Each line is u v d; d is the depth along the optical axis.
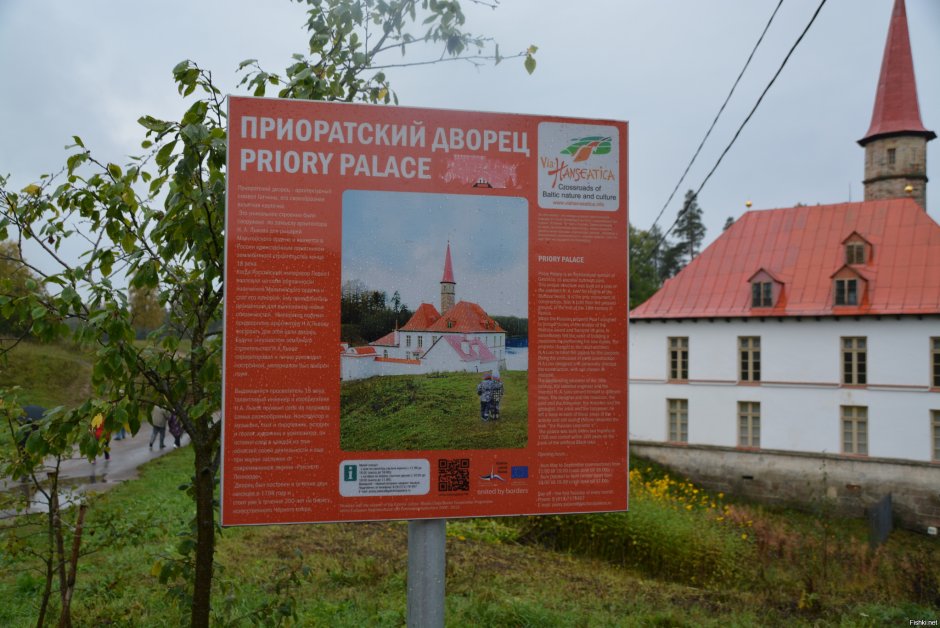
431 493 4.12
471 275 4.19
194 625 4.05
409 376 4.10
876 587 10.36
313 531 10.15
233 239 3.92
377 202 4.08
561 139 4.32
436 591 4.18
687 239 77.19
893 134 39.44
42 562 7.26
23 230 4.19
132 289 4.39
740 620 7.61
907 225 30.66
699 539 10.93
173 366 4.10
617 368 4.36
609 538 11.34
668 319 33.62
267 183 3.96
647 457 33.78
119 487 13.00
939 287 28.08
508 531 12.28
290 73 4.82
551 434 4.27
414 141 4.13
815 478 29.44
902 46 39.66
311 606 6.61
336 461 4.01
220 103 4.20
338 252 4.02
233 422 3.90
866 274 29.77
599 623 6.98
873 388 28.62
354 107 4.06
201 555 4.10
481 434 4.19
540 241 4.28
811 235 32.75
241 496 3.90
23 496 4.86
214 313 4.70
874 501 28.08
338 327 4.02
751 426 31.47
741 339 32.03
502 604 7.09
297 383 3.96
